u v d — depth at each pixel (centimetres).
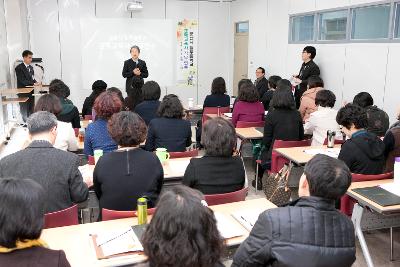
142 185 231
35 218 122
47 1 888
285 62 781
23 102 705
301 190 175
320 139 417
